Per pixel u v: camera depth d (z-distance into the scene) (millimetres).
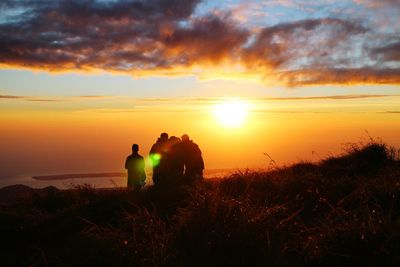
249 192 10992
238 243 6188
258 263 6047
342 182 11289
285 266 6141
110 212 11867
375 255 6129
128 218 7676
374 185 10023
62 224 11367
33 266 7531
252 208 7309
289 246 6691
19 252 9344
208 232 6402
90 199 14625
